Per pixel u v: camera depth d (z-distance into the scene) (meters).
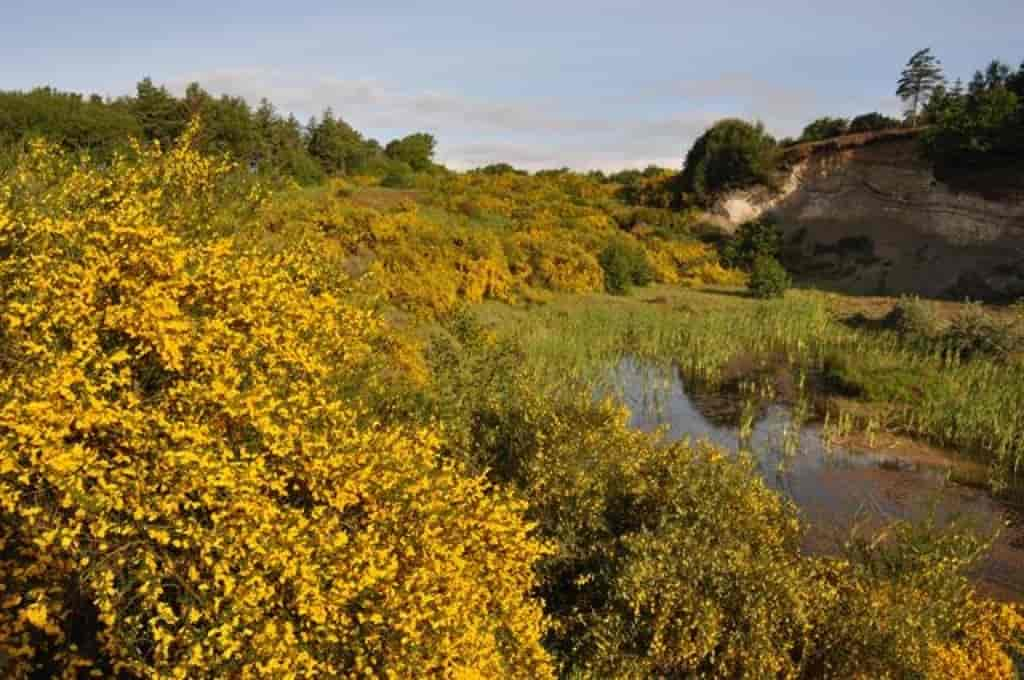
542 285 33.59
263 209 7.70
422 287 21.22
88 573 4.27
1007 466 17.16
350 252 22.17
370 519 5.27
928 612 7.89
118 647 4.33
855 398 22.09
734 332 29.95
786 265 47.84
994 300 36.19
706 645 7.10
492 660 5.70
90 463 4.19
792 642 7.44
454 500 6.07
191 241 5.83
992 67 65.50
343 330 7.09
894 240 46.84
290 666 4.35
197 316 5.20
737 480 8.88
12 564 4.71
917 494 15.47
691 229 53.38
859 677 7.32
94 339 4.54
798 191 54.19
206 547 4.25
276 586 4.61
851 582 8.53
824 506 14.70
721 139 57.22
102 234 5.01
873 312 34.22
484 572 6.48
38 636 4.74
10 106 32.12
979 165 45.06
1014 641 8.70
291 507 4.96
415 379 10.12
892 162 49.94
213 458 4.49
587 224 46.22
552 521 8.62
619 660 7.39
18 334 4.53
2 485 4.12
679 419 20.19
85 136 32.56
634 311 31.80
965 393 20.52
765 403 21.80
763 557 7.77
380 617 4.65
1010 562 12.70
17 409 4.11
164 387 4.96
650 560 7.52
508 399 9.98
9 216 5.09
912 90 79.12
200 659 4.09
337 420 5.55
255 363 5.38
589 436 8.95
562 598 8.36
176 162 6.99
